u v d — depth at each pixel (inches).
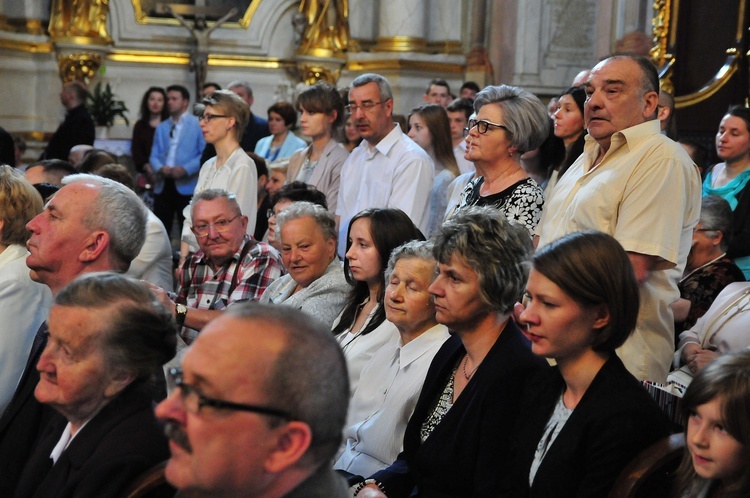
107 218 124.5
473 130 147.0
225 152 221.3
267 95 463.8
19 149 380.2
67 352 92.5
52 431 103.5
